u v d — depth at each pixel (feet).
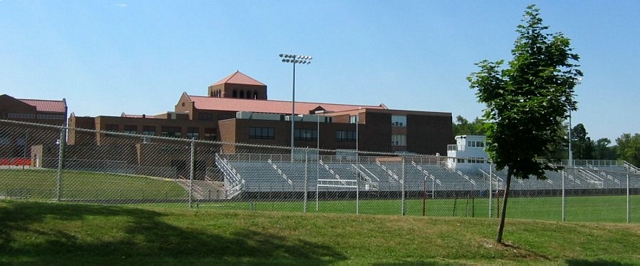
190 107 328.90
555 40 51.42
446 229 56.49
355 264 43.42
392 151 340.18
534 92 50.75
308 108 377.50
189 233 46.21
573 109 51.96
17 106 313.32
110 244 42.52
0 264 36.17
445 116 358.64
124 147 188.85
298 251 46.50
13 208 45.39
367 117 334.65
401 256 48.67
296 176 174.91
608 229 65.77
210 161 191.42
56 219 44.50
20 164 131.54
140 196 91.71
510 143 51.96
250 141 298.35
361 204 129.49
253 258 43.98
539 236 58.95
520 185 193.57
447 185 194.80
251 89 412.77
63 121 330.54
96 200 78.07
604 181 221.05
